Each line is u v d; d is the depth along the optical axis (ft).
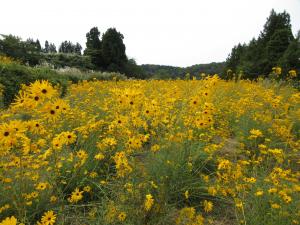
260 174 14.64
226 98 27.78
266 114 21.70
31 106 9.79
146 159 14.51
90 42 153.58
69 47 282.56
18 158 11.71
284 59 68.13
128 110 15.07
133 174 12.13
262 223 11.32
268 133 19.52
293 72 32.91
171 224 11.66
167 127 15.43
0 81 30.68
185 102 16.46
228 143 19.71
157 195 12.12
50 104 10.18
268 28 101.55
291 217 11.30
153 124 15.49
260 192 11.63
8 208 10.89
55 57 108.27
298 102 25.36
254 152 17.43
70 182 12.93
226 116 23.76
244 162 14.17
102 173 14.32
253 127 19.81
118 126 14.01
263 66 79.15
